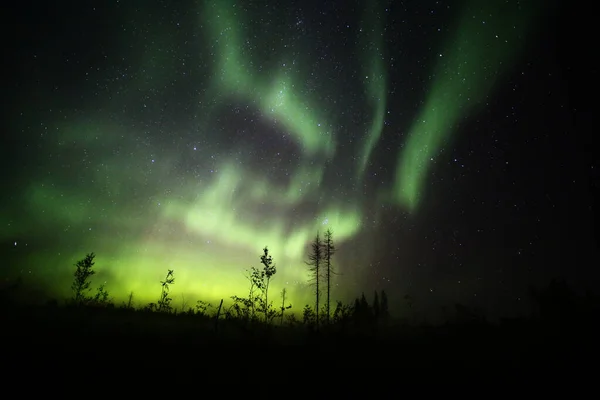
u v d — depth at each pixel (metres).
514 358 15.89
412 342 21.11
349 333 22.84
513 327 23.77
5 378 10.26
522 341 19.30
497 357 16.36
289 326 24.69
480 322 29.06
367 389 12.10
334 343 19.80
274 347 18.19
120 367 12.40
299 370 14.12
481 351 17.89
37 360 12.18
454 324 30.86
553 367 14.27
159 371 12.41
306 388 12.00
